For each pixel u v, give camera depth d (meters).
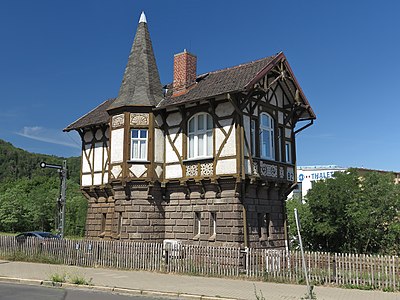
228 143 17.97
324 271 14.07
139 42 22.52
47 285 13.93
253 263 15.45
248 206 18.25
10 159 125.56
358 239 26.69
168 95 21.58
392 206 26.97
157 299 11.69
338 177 27.70
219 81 19.56
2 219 59.28
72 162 116.62
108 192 23.28
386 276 13.04
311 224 27.36
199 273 15.97
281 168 20.38
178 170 19.80
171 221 19.97
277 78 19.28
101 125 23.62
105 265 18.09
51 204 60.12
